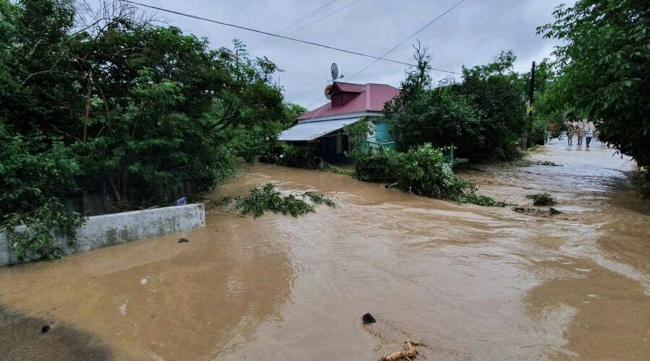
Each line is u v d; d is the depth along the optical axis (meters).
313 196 9.38
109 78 7.69
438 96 16.34
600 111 8.48
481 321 3.57
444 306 3.89
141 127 7.20
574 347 3.12
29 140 5.97
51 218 5.32
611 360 2.93
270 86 9.46
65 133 6.94
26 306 3.94
